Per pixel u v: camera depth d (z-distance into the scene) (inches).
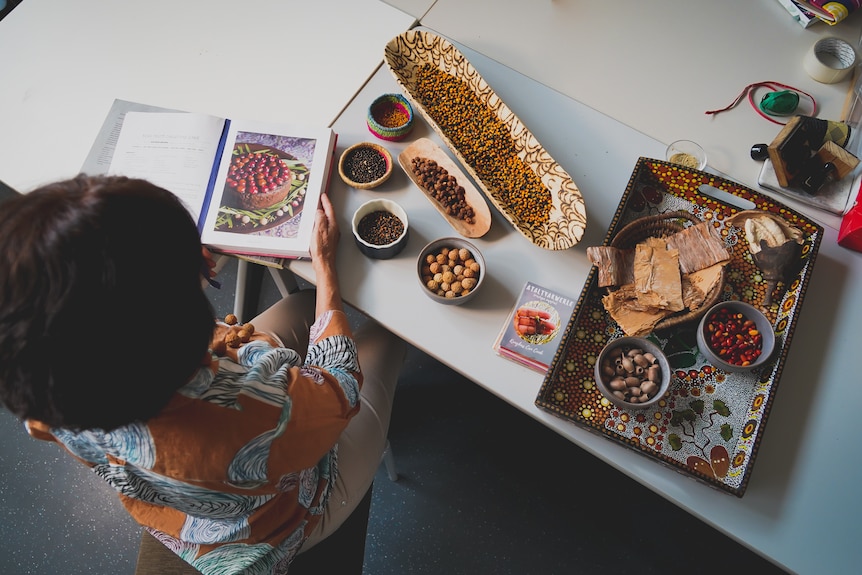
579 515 62.1
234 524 31.5
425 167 44.1
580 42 49.8
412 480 63.9
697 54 49.2
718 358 37.2
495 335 40.2
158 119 45.6
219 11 52.1
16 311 19.1
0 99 48.3
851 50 47.2
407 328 40.3
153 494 28.0
